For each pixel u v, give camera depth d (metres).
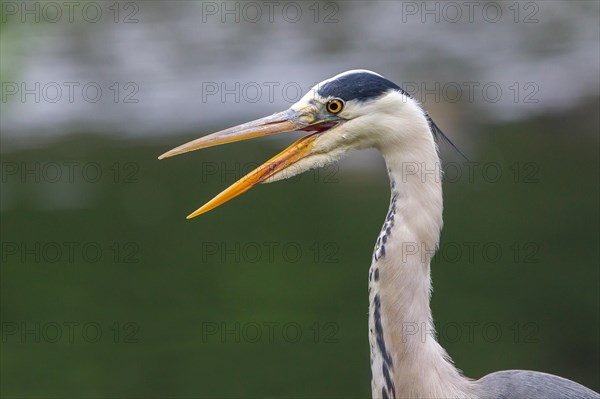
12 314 11.55
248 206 14.92
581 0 21.20
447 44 19.98
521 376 5.71
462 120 17.09
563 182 14.93
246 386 9.68
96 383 9.75
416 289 5.38
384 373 5.47
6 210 14.69
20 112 17.59
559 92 17.88
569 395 5.62
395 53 19.56
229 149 16.77
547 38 20.17
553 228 13.27
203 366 10.15
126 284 12.37
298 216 14.34
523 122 16.98
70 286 12.33
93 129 17.31
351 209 14.46
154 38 20.36
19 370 10.13
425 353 5.38
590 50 19.47
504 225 13.45
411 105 5.50
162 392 9.60
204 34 20.53
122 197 15.05
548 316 10.99
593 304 11.16
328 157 5.82
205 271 12.71
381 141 5.58
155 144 16.83
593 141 16.44
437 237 5.43
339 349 10.55
